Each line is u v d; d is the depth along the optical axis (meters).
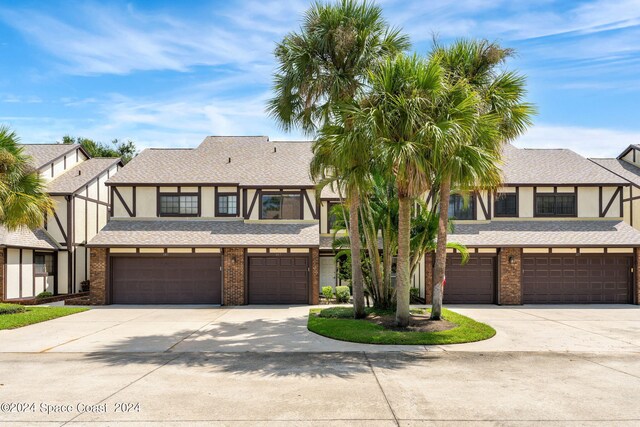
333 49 13.63
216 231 20.92
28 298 21.05
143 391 7.47
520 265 20.08
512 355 10.19
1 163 15.95
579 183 21.45
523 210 21.72
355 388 7.65
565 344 11.37
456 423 6.09
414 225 15.72
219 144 26.03
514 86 13.80
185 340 11.94
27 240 20.89
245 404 6.84
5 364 9.38
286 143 26.20
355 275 14.86
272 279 20.44
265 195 21.77
